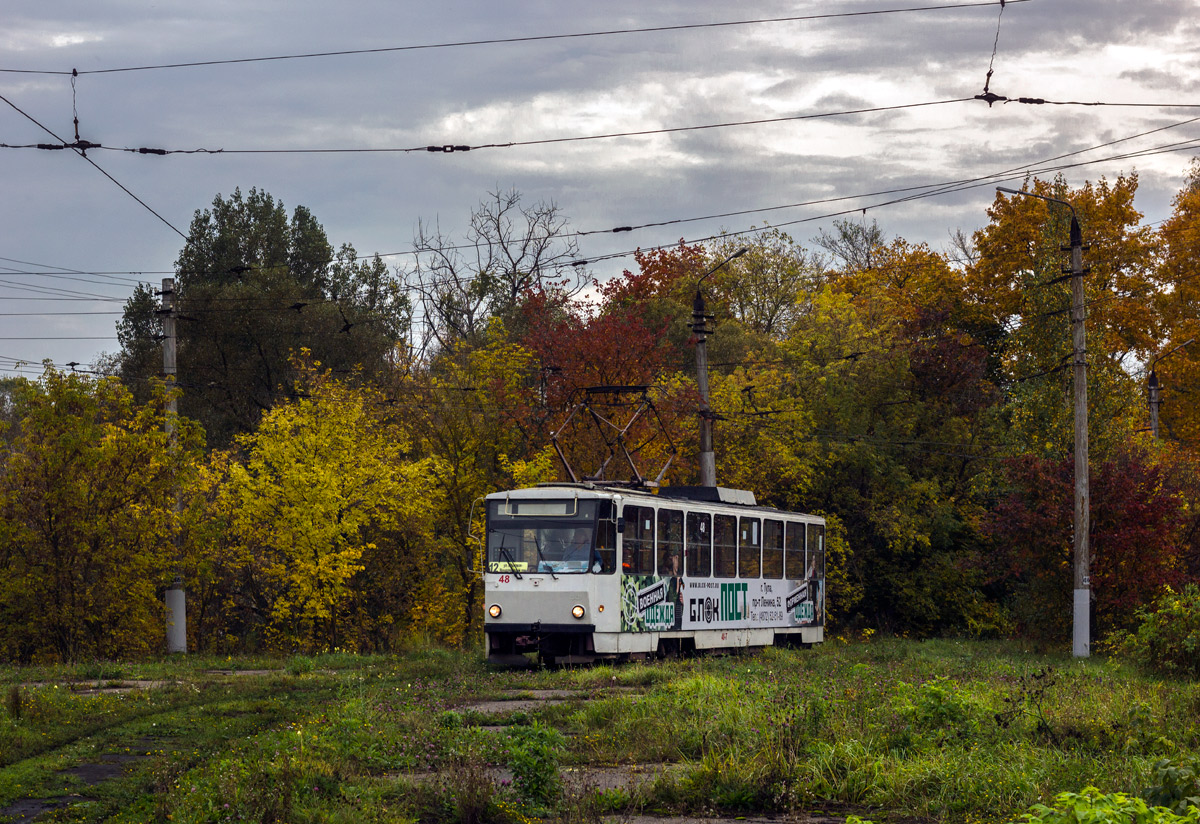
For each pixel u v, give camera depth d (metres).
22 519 27.56
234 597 37.28
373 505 32.31
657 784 10.28
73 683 20.17
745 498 29.91
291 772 10.06
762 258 58.66
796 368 44.88
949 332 49.97
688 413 37.03
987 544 44.72
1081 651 29.88
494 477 35.09
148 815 9.09
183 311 49.25
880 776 10.41
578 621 23.03
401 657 25.00
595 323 37.28
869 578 45.03
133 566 27.94
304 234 60.25
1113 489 31.77
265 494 31.84
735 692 15.01
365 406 34.28
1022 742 11.79
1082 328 30.89
